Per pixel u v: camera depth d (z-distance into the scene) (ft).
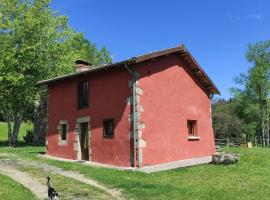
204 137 80.53
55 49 122.31
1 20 117.29
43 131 136.05
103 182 50.55
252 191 45.96
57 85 83.35
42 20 120.98
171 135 70.90
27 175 56.49
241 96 178.81
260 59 173.58
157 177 54.70
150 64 68.59
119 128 66.80
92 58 191.52
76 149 75.72
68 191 45.60
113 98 68.59
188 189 46.44
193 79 79.82
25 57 115.03
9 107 123.54
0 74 111.96
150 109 67.00
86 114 74.23
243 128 164.76
